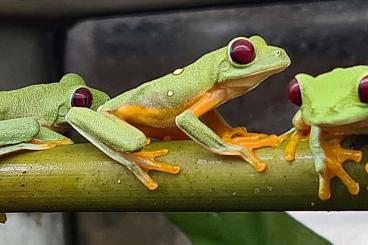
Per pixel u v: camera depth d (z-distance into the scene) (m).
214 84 0.39
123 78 0.56
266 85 0.55
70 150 0.38
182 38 0.56
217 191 0.36
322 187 0.36
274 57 0.38
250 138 0.37
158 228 0.56
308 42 0.55
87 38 0.56
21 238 0.55
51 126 0.44
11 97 0.44
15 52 0.55
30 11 0.54
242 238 0.41
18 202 0.38
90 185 0.37
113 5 0.55
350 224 0.57
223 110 0.55
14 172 0.38
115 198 0.37
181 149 0.37
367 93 0.35
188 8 0.55
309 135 0.36
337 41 0.54
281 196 0.36
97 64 0.56
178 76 0.39
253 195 0.36
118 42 0.56
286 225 0.41
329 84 0.36
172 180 0.37
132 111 0.39
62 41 0.56
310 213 0.57
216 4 0.55
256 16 0.55
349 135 0.36
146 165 0.37
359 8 0.54
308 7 0.54
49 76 0.55
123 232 0.56
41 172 0.38
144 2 0.55
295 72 0.55
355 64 0.54
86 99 0.43
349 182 0.35
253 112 0.55
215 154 0.37
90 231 0.56
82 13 0.55
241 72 0.38
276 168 0.36
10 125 0.39
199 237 0.41
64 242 0.56
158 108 0.39
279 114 0.55
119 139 0.37
